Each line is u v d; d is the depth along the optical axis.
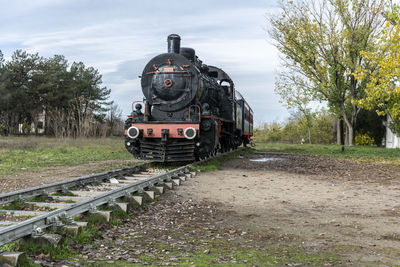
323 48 33.34
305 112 47.00
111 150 20.91
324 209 7.01
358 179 11.52
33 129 48.97
